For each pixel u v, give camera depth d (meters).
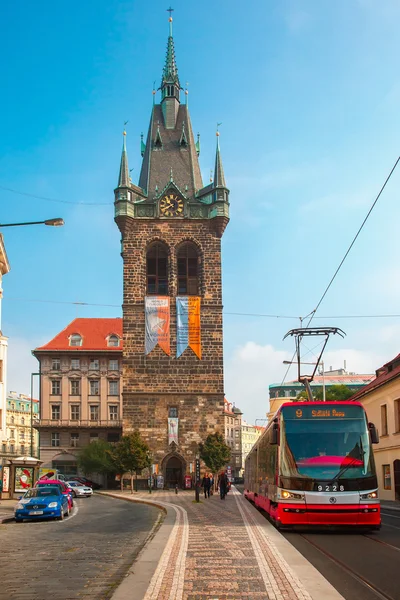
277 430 24.62
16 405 149.50
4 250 53.69
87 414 102.12
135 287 74.88
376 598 11.84
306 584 12.87
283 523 23.03
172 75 84.50
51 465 100.38
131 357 73.25
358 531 23.73
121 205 75.69
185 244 76.81
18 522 33.47
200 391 72.88
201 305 74.94
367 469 23.42
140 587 12.73
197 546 18.95
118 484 97.19
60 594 12.66
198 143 85.00
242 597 11.70
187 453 71.62
